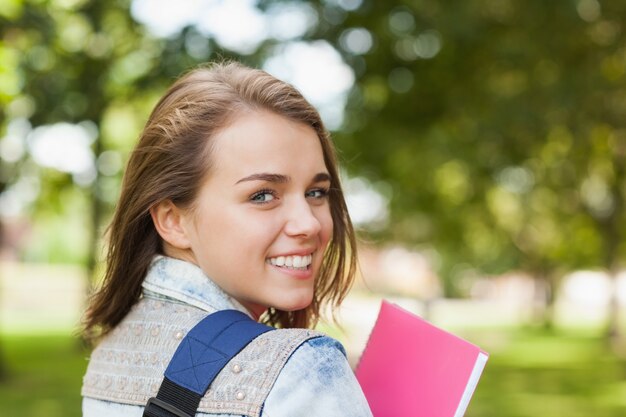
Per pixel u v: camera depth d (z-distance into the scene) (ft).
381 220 68.44
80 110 36.01
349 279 5.62
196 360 4.18
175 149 4.56
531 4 29.30
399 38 30.22
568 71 29.45
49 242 155.43
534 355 65.46
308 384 3.95
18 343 60.85
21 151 41.81
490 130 30.14
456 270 104.78
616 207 58.49
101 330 5.12
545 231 80.53
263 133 4.47
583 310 154.92
